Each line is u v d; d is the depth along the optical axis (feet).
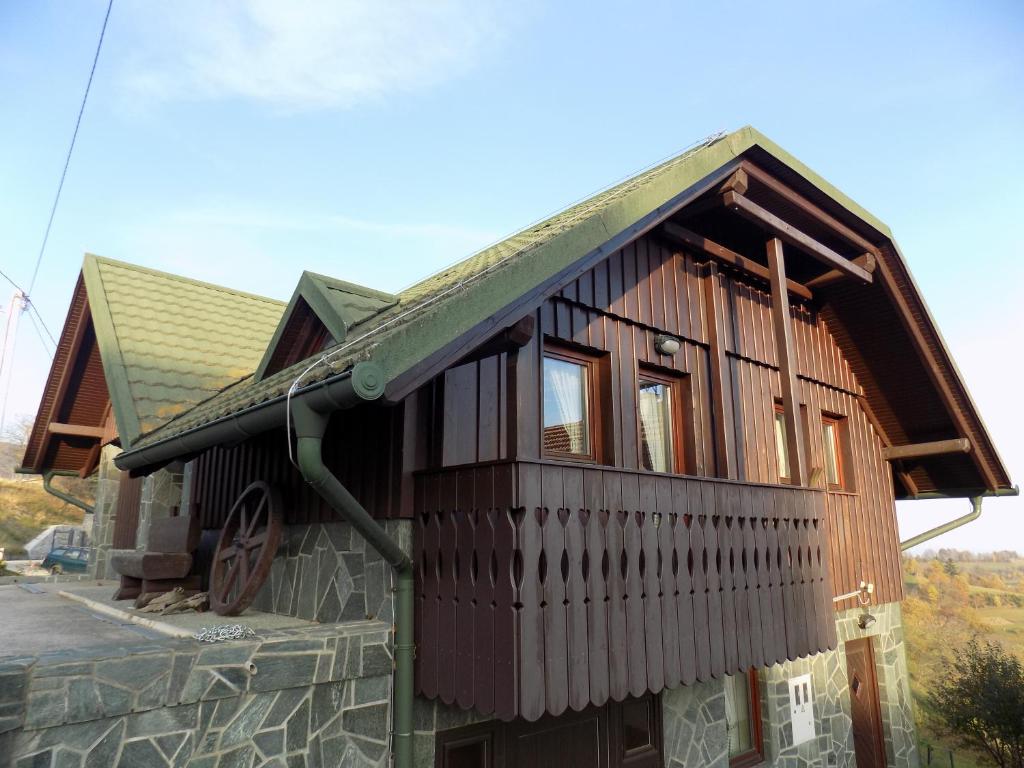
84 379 36.01
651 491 16.66
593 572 14.70
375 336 13.15
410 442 15.84
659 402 22.08
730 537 18.85
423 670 14.83
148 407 24.50
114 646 11.90
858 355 31.50
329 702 13.82
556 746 17.40
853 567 29.58
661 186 17.78
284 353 21.98
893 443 33.83
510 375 15.51
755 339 26.09
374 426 16.67
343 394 11.02
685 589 17.02
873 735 30.63
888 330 29.68
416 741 14.92
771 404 26.32
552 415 18.24
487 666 13.23
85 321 32.55
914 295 27.73
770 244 23.09
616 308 20.11
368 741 14.28
